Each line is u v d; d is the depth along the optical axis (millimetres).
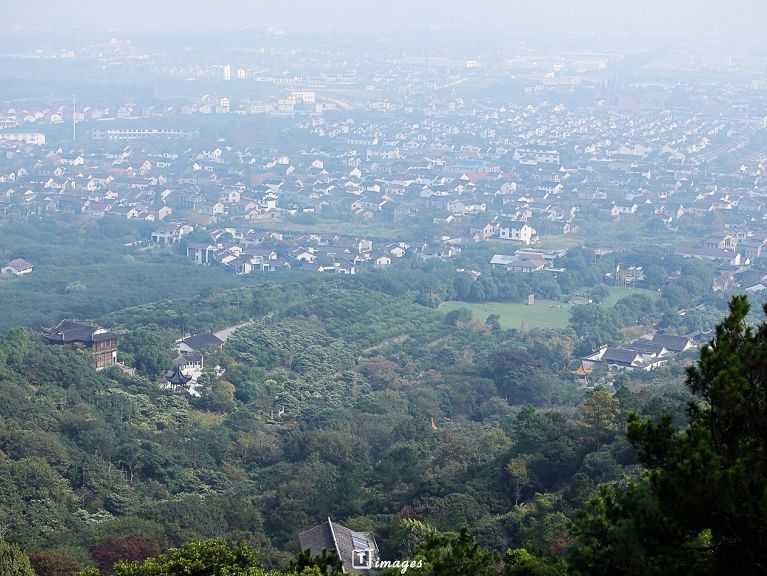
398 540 134375
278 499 170875
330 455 198125
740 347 63938
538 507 137500
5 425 182125
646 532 60906
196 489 185000
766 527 57562
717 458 58844
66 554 136375
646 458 63875
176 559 90750
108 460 189250
